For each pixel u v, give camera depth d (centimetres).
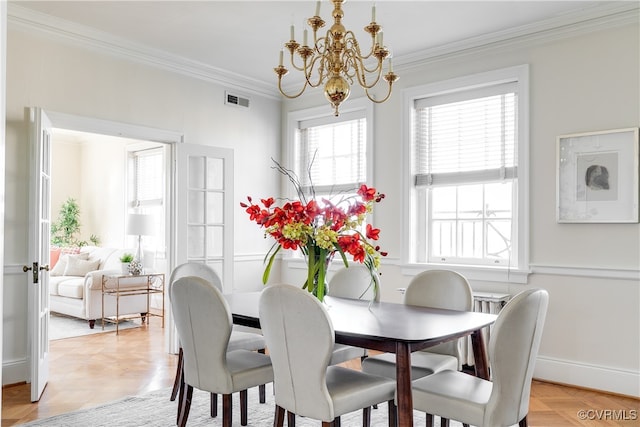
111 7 371
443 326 242
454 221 464
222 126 529
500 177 429
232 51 464
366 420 286
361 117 526
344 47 278
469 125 451
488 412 211
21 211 385
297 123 583
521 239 406
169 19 393
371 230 271
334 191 549
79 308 614
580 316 378
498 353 209
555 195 391
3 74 96
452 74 452
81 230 859
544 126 398
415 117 481
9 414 318
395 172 486
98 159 834
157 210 730
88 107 423
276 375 237
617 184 361
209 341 259
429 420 269
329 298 336
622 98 362
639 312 353
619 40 364
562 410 329
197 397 355
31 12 377
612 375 362
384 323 249
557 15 378
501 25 398
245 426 301
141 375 404
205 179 498
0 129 95
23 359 387
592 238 373
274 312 227
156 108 471
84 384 381
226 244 512
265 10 374
